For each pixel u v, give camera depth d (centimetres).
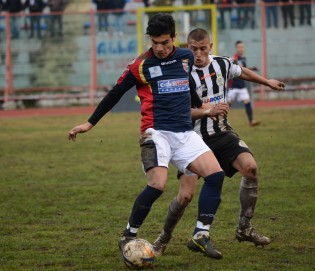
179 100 1220
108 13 5000
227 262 1220
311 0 5253
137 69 1216
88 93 5125
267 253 1280
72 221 1608
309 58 5122
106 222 1594
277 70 5138
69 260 1256
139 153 2727
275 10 5072
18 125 3966
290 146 2764
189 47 1365
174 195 1895
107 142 3075
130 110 4581
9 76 5075
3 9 5322
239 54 3794
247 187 1328
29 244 1388
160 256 1275
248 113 3512
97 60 5053
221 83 1377
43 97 5078
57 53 5059
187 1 5209
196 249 1219
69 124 3947
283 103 4950
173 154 1226
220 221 1573
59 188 2038
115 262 1237
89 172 2316
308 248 1313
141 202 1195
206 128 1349
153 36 1193
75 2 5347
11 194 1956
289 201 1769
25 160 2616
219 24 4966
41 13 5084
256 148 2734
